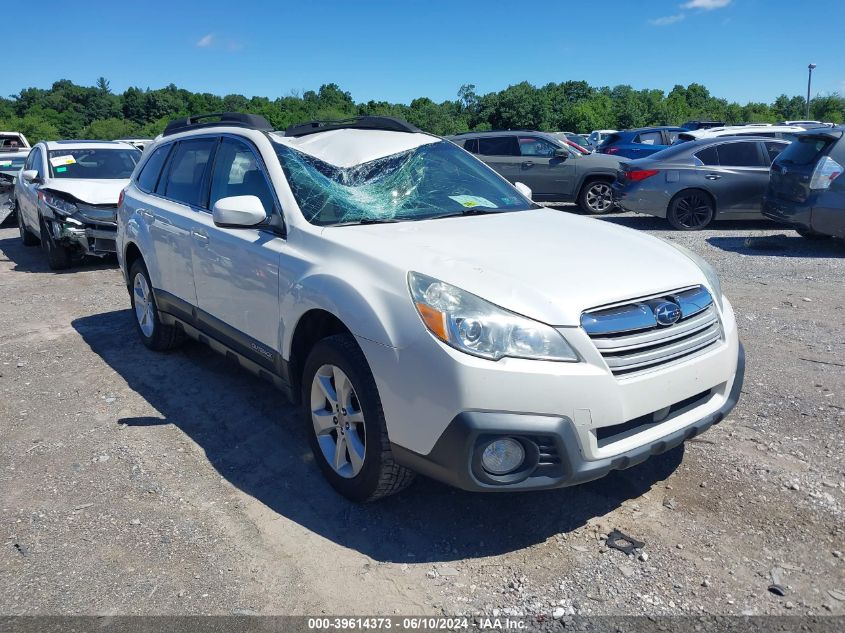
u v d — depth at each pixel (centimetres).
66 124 10544
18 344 600
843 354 509
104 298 768
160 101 10894
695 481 345
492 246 330
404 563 291
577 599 266
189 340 578
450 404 270
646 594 268
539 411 267
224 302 420
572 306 279
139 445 402
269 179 391
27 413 451
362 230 352
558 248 332
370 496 320
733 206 1112
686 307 307
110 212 904
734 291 709
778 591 266
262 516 328
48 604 270
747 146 1117
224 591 276
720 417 318
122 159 1056
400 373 284
